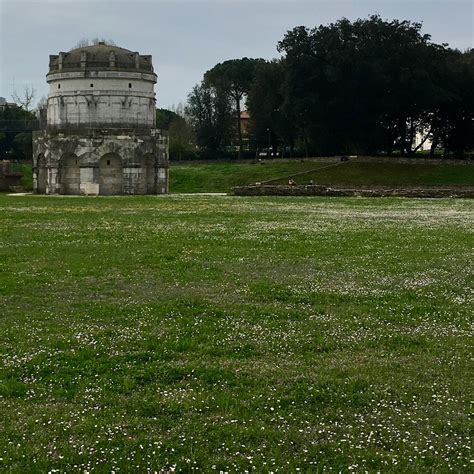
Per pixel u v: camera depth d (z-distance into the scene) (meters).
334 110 99.12
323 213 47.38
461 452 9.54
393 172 94.12
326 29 97.88
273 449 9.55
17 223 39.00
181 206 54.75
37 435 9.90
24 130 131.25
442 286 20.20
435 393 11.61
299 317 16.52
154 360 13.22
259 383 11.97
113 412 10.72
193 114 136.62
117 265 23.77
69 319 16.09
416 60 96.62
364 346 14.26
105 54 84.69
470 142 108.00
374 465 9.21
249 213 47.22
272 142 131.62
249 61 136.38
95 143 79.19
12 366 12.70
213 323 15.83
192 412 10.73
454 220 41.78
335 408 10.99
